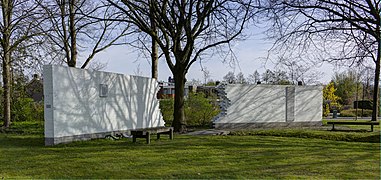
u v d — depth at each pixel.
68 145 10.97
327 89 35.44
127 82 14.93
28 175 6.77
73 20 17.28
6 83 19.28
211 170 7.20
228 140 12.53
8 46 18.72
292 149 10.33
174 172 7.00
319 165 7.79
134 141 11.62
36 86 25.28
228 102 19.06
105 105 13.51
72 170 7.21
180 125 16.02
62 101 11.45
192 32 15.43
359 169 7.38
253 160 8.38
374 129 17.62
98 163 7.97
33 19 17.34
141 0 14.84
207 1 14.31
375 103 23.00
